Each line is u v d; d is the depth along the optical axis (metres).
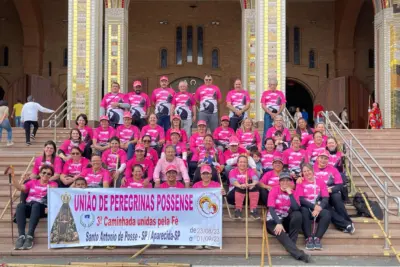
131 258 8.37
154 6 27.23
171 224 8.71
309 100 28.98
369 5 27.33
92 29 16.77
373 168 12.01
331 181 9.40
